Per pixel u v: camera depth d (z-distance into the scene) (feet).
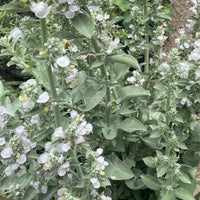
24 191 0.99
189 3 4.03
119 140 1.23
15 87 2.46
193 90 1.16
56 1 0.72
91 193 0.96
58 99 0.75
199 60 1.06
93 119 1.18
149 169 1.39
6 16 1.86
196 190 1.80
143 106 1.30
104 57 0.93
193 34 1.29
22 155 0.81
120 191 1.42
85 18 0.77
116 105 1.10
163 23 1.46
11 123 0.92
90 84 1.00
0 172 0.87
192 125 1.26
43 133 0.84
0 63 2.43
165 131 1.10
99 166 0.91
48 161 0.81
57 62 0.67
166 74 1.04
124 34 1.70
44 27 0.66
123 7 2.78
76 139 0.78
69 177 0.89
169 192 1.11
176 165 1.13
